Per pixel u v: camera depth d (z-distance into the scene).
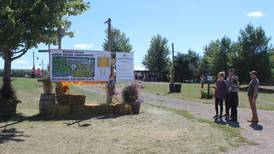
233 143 12.50
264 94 46.88
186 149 11.58
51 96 18.67
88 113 18.84
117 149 11.45
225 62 82.00
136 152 11.11
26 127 15.19
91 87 41.19
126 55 21.17
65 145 11.89
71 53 20.08
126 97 19.80
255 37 68.62
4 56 18.20
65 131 14.36
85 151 11.14
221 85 17.75
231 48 78.50
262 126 16.00
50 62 19.67
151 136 13.49
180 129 14.91
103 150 11.30
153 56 104.75
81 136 13.37
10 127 15.16
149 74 104.12
